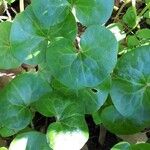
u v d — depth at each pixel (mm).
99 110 307
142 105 292
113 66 278
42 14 292
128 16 340
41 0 291
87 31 283
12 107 296
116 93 291
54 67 282
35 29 299
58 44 286
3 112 295
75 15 297
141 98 292
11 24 309
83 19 295
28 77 298
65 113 289
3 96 297
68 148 274
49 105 291
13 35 297
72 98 292
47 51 284
